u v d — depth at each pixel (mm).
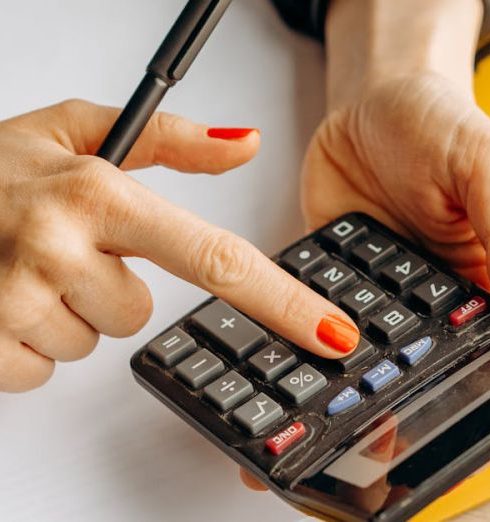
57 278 556
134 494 563
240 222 708
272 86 800
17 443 590
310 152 733
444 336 572
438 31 753
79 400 611
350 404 539
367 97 705
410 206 679
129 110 583
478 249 674
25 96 770
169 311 655
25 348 590
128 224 547
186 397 557
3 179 576
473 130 628
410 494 480
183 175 738
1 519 552
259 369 560
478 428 508
